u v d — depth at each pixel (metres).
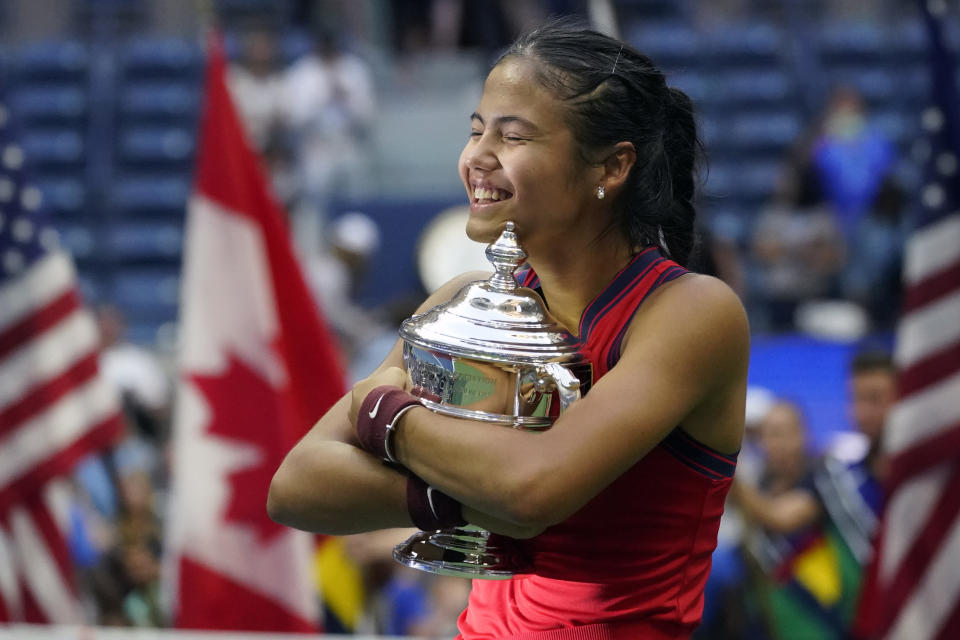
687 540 4.84
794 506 13.52
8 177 11.65
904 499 11.17
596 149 4.69
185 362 11.31
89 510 14.37
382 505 4.66
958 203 11.23
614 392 4.47
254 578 11.04
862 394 13.62
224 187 11.39
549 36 4.77
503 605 5.11
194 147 33.81
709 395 4.66
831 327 23.81
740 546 13.55
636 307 4.78
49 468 11.51
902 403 11.26
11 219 11.62
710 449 4.79
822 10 36.25
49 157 33.47
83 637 8.55
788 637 13.35
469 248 27.52
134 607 13.90
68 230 32.22
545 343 4.57
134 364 19.67
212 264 11.37
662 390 4.50
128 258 31.77
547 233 4.76
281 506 4.85
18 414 11.48
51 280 11.70
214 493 11.12
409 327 4.74
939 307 11.20
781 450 13.92
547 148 4.64
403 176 33.09
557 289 5.00
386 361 5.43
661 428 4.48
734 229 30.42
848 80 34.56
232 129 11.45
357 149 29.98
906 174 30.09
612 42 4.80
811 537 13.42
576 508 4.37
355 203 28.34
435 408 4.59
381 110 34.22
